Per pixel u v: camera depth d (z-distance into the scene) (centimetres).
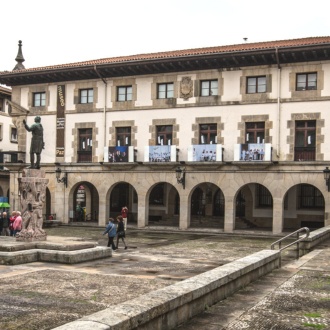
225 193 2844
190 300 714
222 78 2891
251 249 2039
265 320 723
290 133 2728
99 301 966
